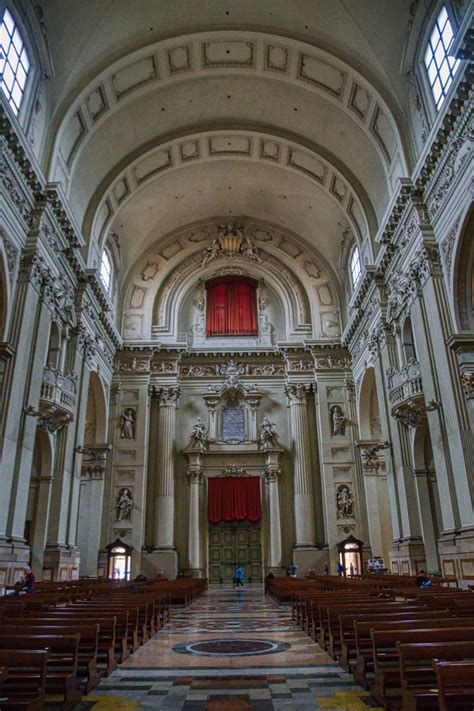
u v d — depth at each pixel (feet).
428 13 51.11
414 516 56.34
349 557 76.02
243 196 89.66
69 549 57.52
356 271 83.97
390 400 59.00
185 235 95.76
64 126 56.34
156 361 87.71
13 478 44.96
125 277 90.63
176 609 46.78
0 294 46.24
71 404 56.29
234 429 87.40
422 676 14.32
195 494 81.97
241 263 95.91
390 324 63.93
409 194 52.47
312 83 64.64
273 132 74.64
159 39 59.52
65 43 53.67
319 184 78.54
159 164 77.82
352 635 19.92
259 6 57.72
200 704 15.38
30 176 48.80
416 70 54.08
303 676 18.86
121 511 77.77
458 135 44.29
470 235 45.16
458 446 44.19
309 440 84.69
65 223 55.88
